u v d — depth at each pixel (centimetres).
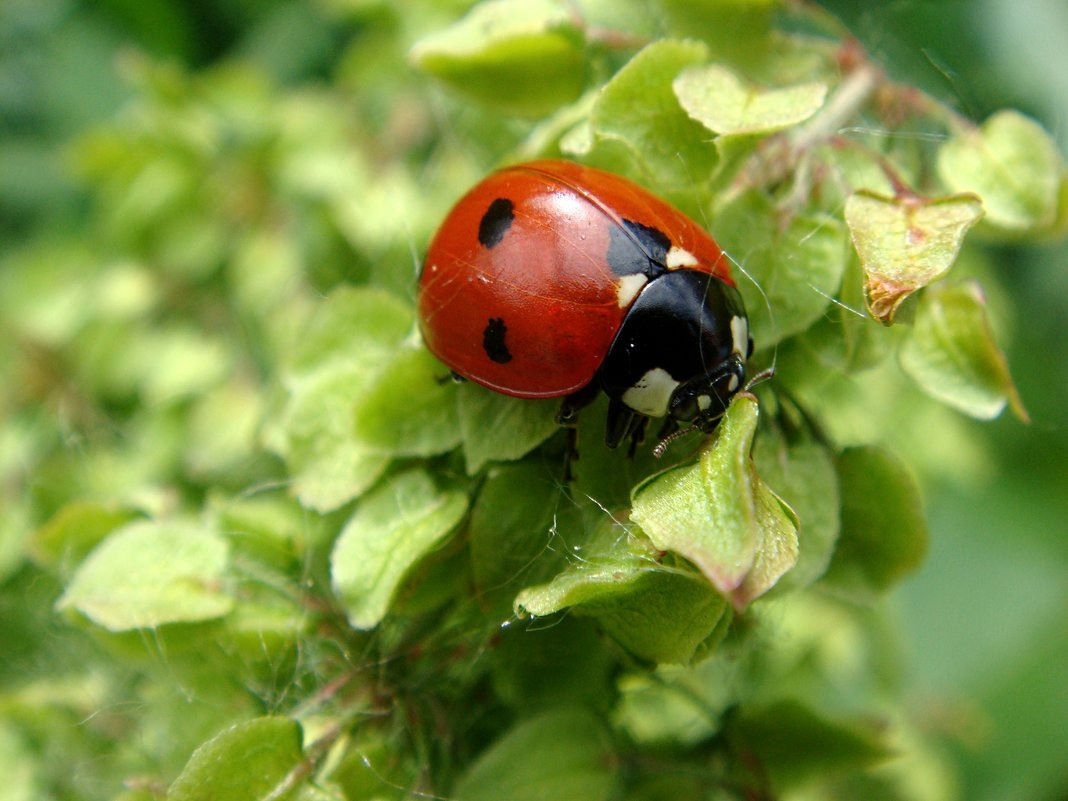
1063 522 8
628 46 5
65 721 5
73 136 8
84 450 7
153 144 7
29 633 6
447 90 5
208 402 6
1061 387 8
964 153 5
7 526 6
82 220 8
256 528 5
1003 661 8
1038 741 7
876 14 6
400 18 6
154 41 8
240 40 8
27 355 7
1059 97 7
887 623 6
